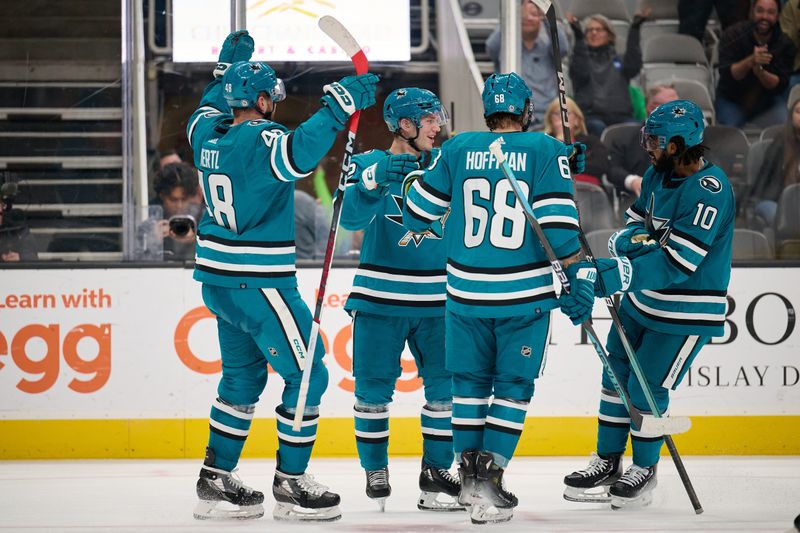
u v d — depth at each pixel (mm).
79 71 21375
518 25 22422
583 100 23031
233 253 12805
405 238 13461
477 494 12156
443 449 14086
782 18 22984
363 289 14125
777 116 22828
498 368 12367
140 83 21516
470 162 12367
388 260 14094
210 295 13047
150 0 21594
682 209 13641
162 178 21234
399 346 14219
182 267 19672
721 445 19734
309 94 22109
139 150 21312
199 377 19672
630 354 13320
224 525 12859
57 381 19562
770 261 19781
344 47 13031
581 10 23094
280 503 13156
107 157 21266
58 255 20922
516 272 12125
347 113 12422
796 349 19750
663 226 13969
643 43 23188
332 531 12320
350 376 19766
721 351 19734
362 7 22219
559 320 19750
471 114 22391
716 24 23172
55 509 14320
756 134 22656
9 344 19516
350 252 21469
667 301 13906
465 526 12680
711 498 15000
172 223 21094
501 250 12156
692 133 13719
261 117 13109
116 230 21062
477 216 12281
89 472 18016
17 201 20922
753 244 21984
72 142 21266
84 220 21016
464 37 22359
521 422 12297
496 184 12211
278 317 12844
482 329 12359
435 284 14086
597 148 22688
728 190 13844
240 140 12586
